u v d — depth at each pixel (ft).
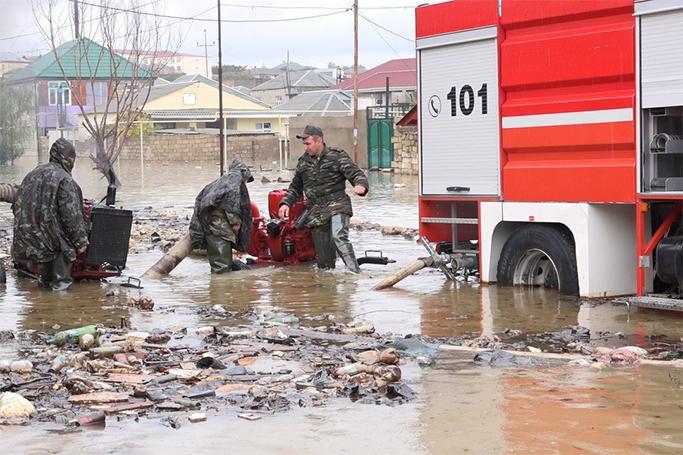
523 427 21.70
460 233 45.03
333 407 23.58
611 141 37.14
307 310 38.19
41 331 34.53
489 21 41.45
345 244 48.44
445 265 44.11
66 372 27.43
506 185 41.29
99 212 45.73
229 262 49.34
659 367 27.25
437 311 37.17
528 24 40.19
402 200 94.32
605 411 22.84
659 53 35.35
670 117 36.04
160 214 81.56
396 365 27.91
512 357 28.48
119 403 24.21
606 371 26.84
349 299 40.50
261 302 40.27
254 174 157.89
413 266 43.88
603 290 38.55
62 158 44.91
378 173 153.89
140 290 44.11
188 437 21.38
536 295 39.88
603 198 37.52
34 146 221.87
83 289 44.37
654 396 24.08
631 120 36.50
